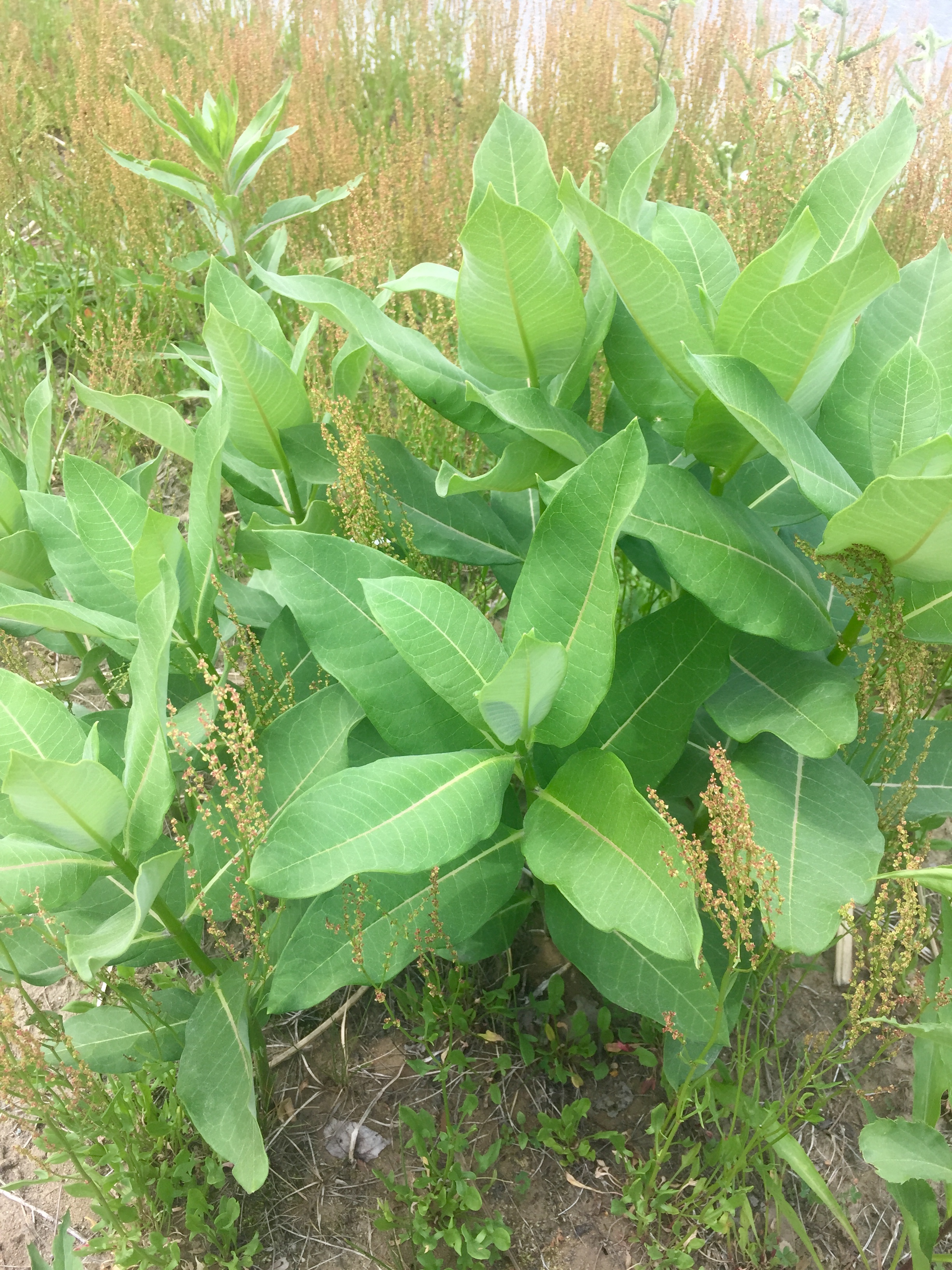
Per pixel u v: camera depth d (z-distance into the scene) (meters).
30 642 3.38
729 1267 2.05
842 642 2.08
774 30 6.30
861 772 2.17
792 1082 2.28
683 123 5.55
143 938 1.90
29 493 2.32
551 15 7.03
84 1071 1.83
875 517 1.62
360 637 1.95
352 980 1.90
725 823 1.74
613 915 1.57
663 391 2.18
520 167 2.36
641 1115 2.26
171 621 1.56
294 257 4.60
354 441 2.28
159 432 2.41
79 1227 2.12
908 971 2.34
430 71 6.98
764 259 1.76
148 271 4.70
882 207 4.28
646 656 2.02
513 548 2.51
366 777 1.66
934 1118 1.96
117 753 2.18
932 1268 2.03
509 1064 2.27
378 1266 2.04
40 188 5.10
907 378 1.86
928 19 6.12
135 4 7.62
